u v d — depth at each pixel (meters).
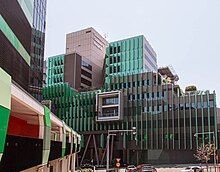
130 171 50.09
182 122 81.31
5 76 9.43
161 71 116.81
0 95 8.92
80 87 109.62
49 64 114.62
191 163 79.81
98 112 88.94
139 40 101.81
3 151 9.90
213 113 78.56
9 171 11.48
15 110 16.45
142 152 85.19
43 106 17.64
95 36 124.00
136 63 100.38
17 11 32.66
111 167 79.56
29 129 19.70
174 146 80.88
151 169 41.44
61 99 96.56
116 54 104.62
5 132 9.61
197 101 80.75
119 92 86.88
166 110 83.31
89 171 54.09
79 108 93.12
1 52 27.14
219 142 79.25
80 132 90.94
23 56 35.56
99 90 92.19
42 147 16.97
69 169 42.31
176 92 86.75
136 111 86.38
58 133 27.12
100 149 87.50
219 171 58.47
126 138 85.88
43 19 47.09
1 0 27.31
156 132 83.25
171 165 77.75
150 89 86.00
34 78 41.59
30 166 14.34
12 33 30.77
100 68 124.25
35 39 42.16
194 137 79.31
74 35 124.75
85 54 121.00
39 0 44.34
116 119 85.94
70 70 108.62
